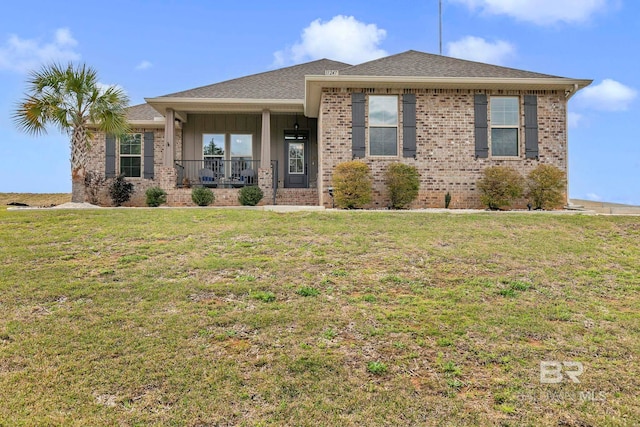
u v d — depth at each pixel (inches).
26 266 274.5
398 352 181.2
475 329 200.2
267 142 666.8
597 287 257.0
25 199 851.4
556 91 576.7
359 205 535.5
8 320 203.8
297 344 186.1
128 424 139.8
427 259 296.0
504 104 577.6
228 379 162.4
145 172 747.4
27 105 514.0
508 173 543.8
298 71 807.7
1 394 152.3
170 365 169.9
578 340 193.9
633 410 149.5
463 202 567.2
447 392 157.2
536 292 247.1
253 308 218.4
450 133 568.7
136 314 209.9
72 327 197.3
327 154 562.6
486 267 283.9
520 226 393.1
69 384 158.4
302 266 278.5
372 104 569.0
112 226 376.2
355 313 213.6
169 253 303.0
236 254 301.7
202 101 647.1
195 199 626.2
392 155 566.6
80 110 533.0
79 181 530.9
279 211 459.2
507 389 159.2
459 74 570.6
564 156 575.2
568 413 147.6
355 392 156.7
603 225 400.2
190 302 224.4
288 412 146.4
